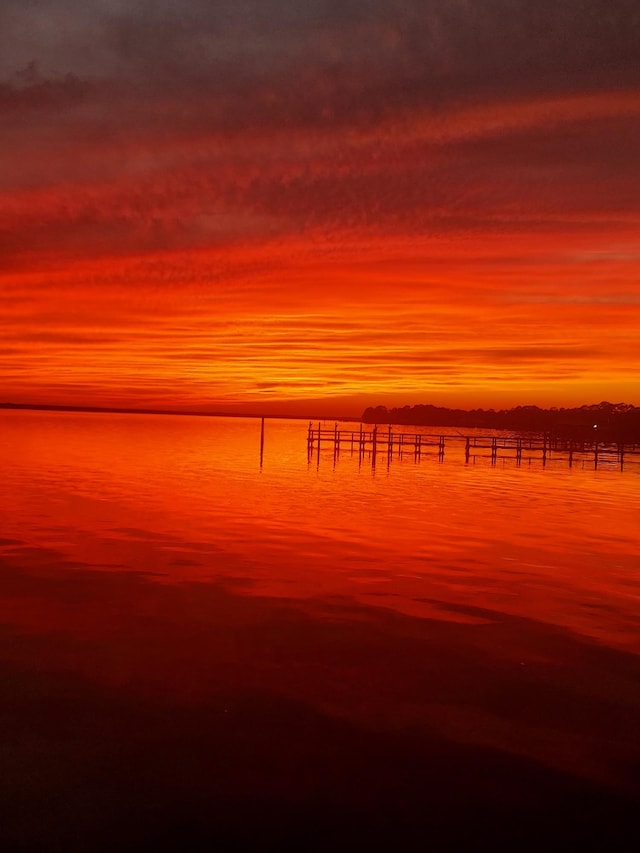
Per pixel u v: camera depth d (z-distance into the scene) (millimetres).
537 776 5934
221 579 12406
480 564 14102
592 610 10852
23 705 7090
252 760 6113
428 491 27641
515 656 8750
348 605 10914
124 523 18375
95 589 11570
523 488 29609
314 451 55188
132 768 5945
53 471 32875
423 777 5895
